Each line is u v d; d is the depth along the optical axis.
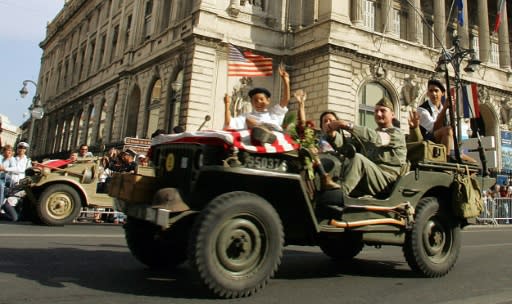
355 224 5.21
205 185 4.54
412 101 25.56
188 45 23.05
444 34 29.16
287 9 25.67
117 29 38.25
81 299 4.07
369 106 24.55
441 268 5.95
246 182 4.62
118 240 8.57
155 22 29.69
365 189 5.60
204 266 4.05
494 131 31.11
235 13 23.77
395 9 29.75
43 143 55.91
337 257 7.12
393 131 5.93
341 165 5.59
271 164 4.67
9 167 12.84
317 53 23.55
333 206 4.95
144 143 18.89
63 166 11.45
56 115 53.19
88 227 11.27
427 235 5.95
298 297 4.51
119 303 3.99
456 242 6.25
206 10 22.83
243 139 4.50
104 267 5.65
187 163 4.79
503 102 31.45
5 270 5.12
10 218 12.34
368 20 28.00
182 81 23.02
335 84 22.84
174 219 4.26
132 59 32.38
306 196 4.66
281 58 24.89
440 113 7.07
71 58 51.06
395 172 5.79
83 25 49.12
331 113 6.62
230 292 4.17
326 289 4.99
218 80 22.77
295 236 5.14
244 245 4.29
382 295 4.79
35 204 11.23
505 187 23.92
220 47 23.00
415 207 5.87
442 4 29.58
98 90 39.09
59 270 5.29
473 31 34.94
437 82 7.48
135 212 4.87
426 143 6.07
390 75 25.19
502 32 32.91
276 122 5.55
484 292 5.12
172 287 4.70
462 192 6.15
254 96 5.71
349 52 23.50
